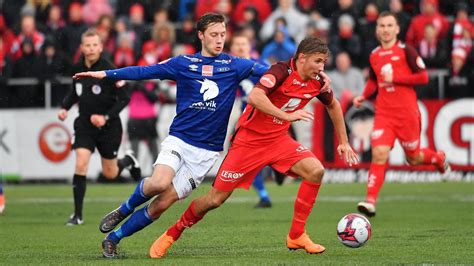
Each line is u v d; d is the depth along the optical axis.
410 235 26.00
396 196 40.22
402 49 31.83
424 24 49.12
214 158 21.58
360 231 21.52
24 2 57.06
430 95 47.28
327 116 46.78
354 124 46.84
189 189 21.31
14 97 50.09
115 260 20.97
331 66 50.22
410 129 32.03
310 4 55.41
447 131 46.44
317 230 27.75
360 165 46.94
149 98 46.38
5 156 49.06
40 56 49.78
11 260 21.36
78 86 30.98
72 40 51.56
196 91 21.22
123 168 33.31
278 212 33.88
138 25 52.41
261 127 21.39
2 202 29.36
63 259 21.42
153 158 47.19
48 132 48.72
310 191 21.48
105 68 30.92
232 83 21.47
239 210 34.75
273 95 21.16
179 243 24.48
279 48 47.88
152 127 46.84
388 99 32.03
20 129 48.94
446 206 35.59
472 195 40.25
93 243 25.06
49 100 49.78
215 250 23.00
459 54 47.19
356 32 50.81
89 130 31.14
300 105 21.48
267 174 50.38
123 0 57.62
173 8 57.06
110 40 51.12
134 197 20.84
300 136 46.62
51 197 41.81
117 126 31.67
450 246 23.42
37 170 48.84
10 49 52.47
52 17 54.19
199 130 21.28
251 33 50.00
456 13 52.50
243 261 20.48
